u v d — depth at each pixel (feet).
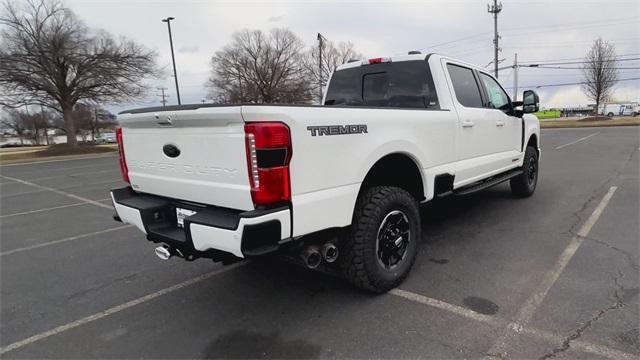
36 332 10.16
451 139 13.29
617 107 228.22
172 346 9.16
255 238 7.89
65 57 83.41
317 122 8.64
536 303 10.10
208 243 8.38
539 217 17.72
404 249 11.35
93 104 97.35
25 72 80.33
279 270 13.20
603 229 15.61
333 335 9.18
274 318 10.08
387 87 15.07
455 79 14.73
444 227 16.89
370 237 10.11
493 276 11.81
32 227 21.63
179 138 9.47
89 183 39.93
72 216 24.03
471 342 8.63
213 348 8.98
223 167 8.56
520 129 19.04
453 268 12.51
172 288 12.34
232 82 165.89
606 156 39.27
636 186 23.49
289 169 8.16
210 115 8.32
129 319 10.55
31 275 14.12
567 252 13.38
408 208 11.16
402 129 11.05
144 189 11.31
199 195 9.40
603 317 9.30
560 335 8.71
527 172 20.80
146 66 93.15
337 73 16.67
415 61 14.32
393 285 11.00
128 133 11.28
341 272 10.46
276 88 163.12
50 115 210.38
